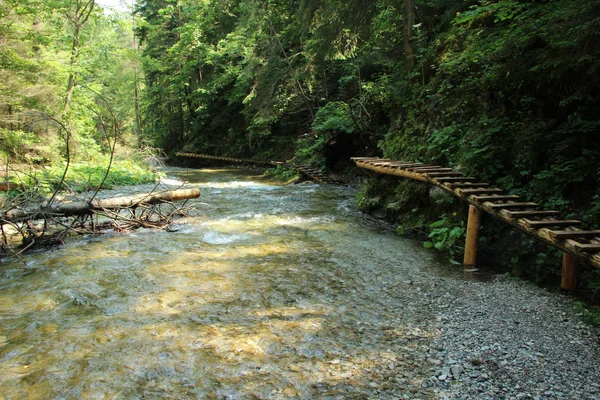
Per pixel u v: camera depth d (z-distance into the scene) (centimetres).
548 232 446
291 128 2383
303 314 422
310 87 2005
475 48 744
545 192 590
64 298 463
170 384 302
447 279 528
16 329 388
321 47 1507
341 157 1716
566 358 331
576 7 492
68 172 1362
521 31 638
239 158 2622
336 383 301
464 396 283
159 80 3206
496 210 536
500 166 679
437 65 1003
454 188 633
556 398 279
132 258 619
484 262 599
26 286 501
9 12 1372
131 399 285
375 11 1330
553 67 605
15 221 664
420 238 746
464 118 817
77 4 1680
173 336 375
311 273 552
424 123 953
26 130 1434
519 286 499
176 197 904
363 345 358
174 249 670
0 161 1304
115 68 3319
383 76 1395
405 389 293
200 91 2661
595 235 437
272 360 334
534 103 680
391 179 921
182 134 3334
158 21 3069
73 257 625
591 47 514
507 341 360
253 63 2155
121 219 830
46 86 1480
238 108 2797
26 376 312
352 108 1627
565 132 593
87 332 382
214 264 590
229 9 2734
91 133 1966
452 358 333
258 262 600
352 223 873
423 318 411
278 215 960
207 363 329
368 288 497
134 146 2081
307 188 1455
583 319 402
